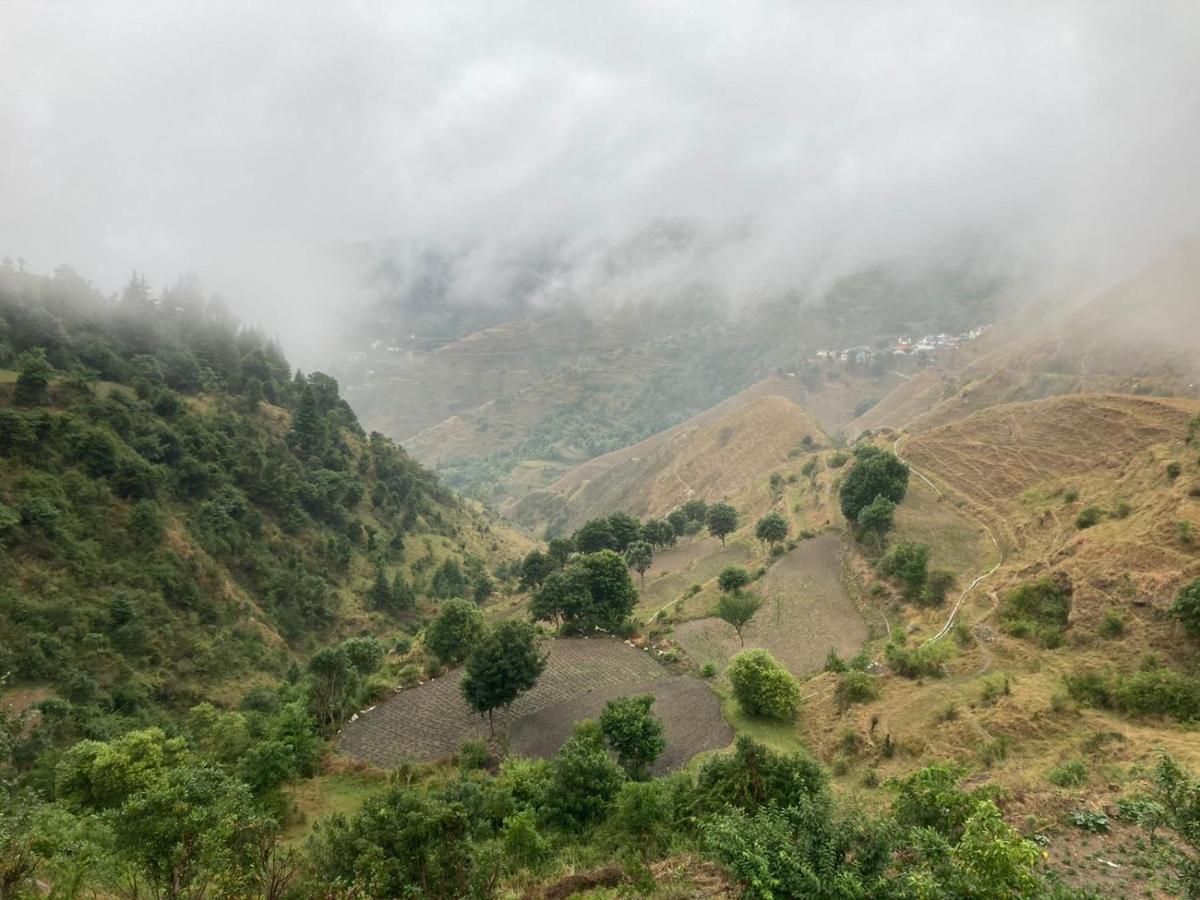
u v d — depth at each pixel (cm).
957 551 7494
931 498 9094
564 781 3047
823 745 4228
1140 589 4459
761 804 2395
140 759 3547
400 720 5353
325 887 1681
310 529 11419
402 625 10781
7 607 6550
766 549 10012
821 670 5841
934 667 4744
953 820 1711
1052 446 8869
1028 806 2147
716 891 1762
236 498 10250
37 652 6353
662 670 6212
